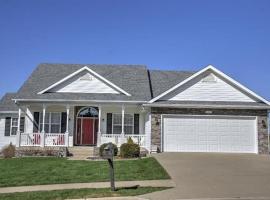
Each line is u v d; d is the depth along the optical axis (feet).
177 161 69.10
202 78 91.30
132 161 70.13
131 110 98.73
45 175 57.21
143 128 98.12
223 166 63.26
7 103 106.63
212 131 87.66
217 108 88.17
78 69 107.86
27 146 89.15
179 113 87.92
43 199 40.45
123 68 110.52
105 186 47.52
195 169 59.93
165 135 87.20
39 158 80.53
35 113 97.91
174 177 53.11
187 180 50.80
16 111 103.81
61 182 51.47
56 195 42.16
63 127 97.76
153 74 110.01
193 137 87.35
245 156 79.05
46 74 105.91
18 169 64.18
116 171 59.11
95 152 86.89
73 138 97.09
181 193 42.14
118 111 98.63
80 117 98.63
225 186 46.34
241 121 88.33
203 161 69.36
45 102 93.71
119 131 98.22
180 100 89.97
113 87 98.17
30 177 55.83
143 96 96.78
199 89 90.79
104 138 91.71
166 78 107.96
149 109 89.15
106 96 96.17
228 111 88.38
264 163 67.36
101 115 98.32
